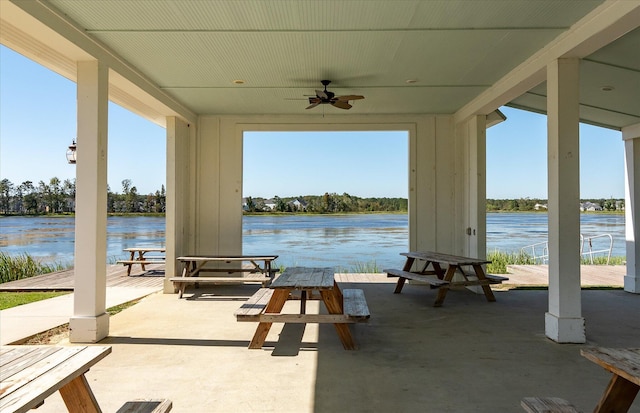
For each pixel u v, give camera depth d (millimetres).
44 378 1515
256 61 4617
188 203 7098
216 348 3654
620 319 4844
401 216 37469
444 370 3135
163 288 6688
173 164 6465
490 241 21359
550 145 4023
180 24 3660
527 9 3367
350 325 4484
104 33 3834
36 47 3836
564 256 3883
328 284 3594
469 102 6414
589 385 2854
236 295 6230
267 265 6598
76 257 3904
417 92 5855
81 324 3838
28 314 4930
